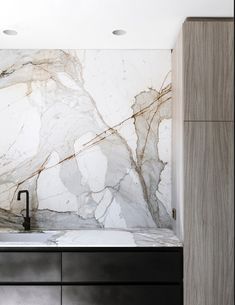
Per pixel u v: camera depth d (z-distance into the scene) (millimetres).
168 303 2488
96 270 2496
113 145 3152
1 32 2768
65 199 3143
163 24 2617
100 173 3145
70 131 3154
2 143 3150
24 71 3156
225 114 2492
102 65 3162
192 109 2496
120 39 2922
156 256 2498
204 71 2494
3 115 3152
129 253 2496
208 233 2480
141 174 3143
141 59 3162
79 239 2664
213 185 2486
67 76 3164
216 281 2465
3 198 3137
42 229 3115
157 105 3160
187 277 2467
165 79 3158
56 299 2488
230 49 2496
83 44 3039
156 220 3137
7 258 2488
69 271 2492
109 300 2490
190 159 2492
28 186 3143
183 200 2506
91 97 3160
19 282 2490
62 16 2477
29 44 3041
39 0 2240
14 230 3010
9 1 2250
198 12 2436
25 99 3154
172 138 3086
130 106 3158
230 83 2492
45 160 3146
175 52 2930
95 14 2445
